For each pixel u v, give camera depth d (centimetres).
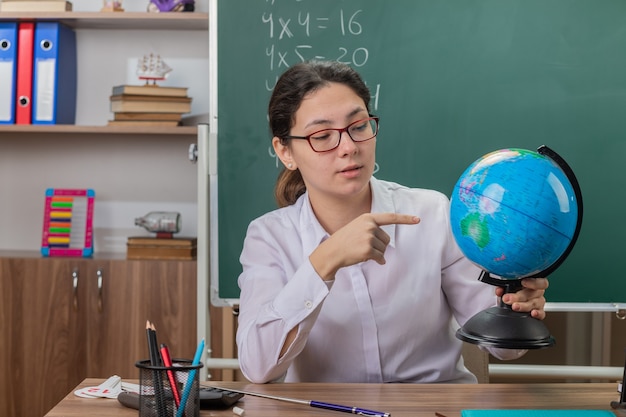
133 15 265
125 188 291
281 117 143
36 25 270
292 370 150
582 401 120
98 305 255
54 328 256
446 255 154
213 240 223
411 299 151
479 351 177
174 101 269
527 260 112
